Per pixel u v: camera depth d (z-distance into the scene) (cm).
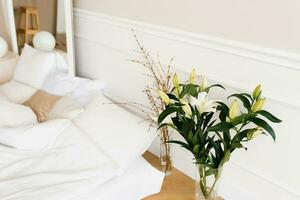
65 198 136
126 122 175
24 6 260
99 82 234
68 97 206
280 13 122
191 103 131
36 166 156
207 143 137
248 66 138
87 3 229
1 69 259
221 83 151
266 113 123
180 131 136
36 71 236
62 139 171
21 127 175
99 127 176
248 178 153
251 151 148
